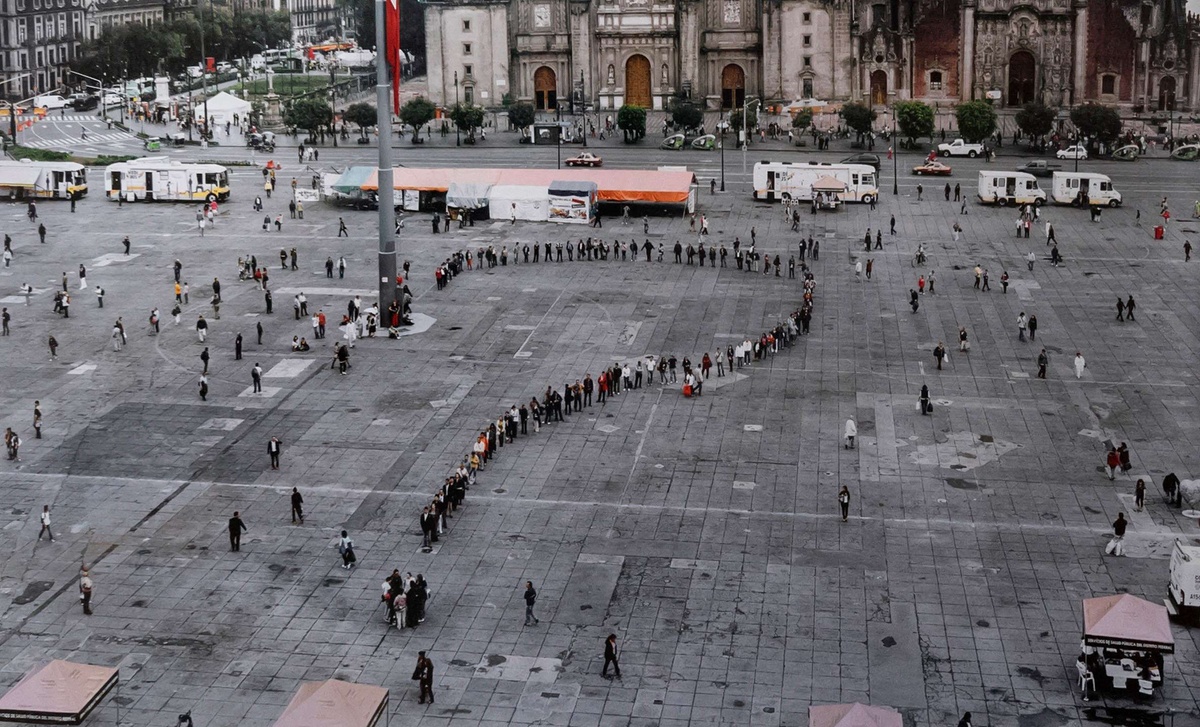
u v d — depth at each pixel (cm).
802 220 14812
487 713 5462
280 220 14788
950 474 7844
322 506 7425
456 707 5503
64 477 7838
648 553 6838
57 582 6562
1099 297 11750
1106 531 7081
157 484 7731
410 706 5506
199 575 6631
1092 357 10069
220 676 5731
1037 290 11981
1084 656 5656
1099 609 5631
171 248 13688
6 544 6975
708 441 8356
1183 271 12638
